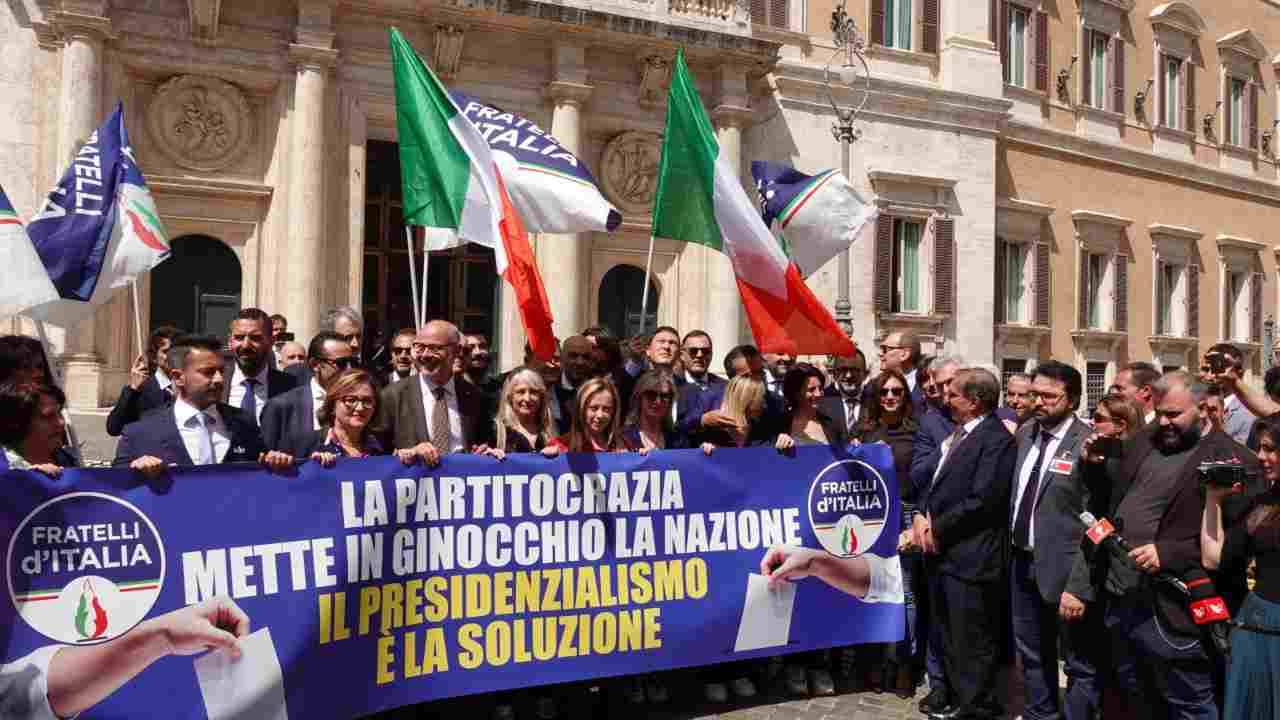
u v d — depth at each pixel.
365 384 5.52
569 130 16.41
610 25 16.41
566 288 16.44
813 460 6.56
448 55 15.66
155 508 4.69
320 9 14.68
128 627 4.59
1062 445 5.98
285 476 5.04
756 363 6.75
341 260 15.27
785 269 6.69
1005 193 22.50
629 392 7.70
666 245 17.92
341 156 15.26
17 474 4.41
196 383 5.30
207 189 14.43
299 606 5.01
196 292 14.74
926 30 20.94
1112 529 5.41
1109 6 24.78
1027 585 6.04
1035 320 22.83
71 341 13.58
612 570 5.92
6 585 4.36
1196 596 5.12
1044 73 23.34
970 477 6.13
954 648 6.21
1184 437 5.33
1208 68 27.67
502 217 6.29
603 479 5.92
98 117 13.57
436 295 16.69
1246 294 28.59
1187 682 5.25
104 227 6.73
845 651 7.06
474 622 5.54
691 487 6.17
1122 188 25.00
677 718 6.18
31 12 13.59
